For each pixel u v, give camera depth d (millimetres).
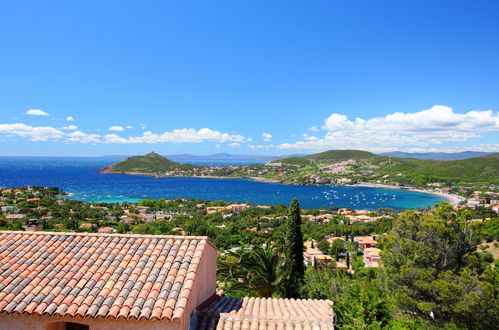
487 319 12266
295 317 7570
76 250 8547
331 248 73688
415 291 14422
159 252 8445
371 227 99875
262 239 85125
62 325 7387
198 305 8125
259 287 14453
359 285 10883
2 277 7426
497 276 13664
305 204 188750
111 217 122875
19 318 6738
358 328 8445
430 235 16281
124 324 6574
